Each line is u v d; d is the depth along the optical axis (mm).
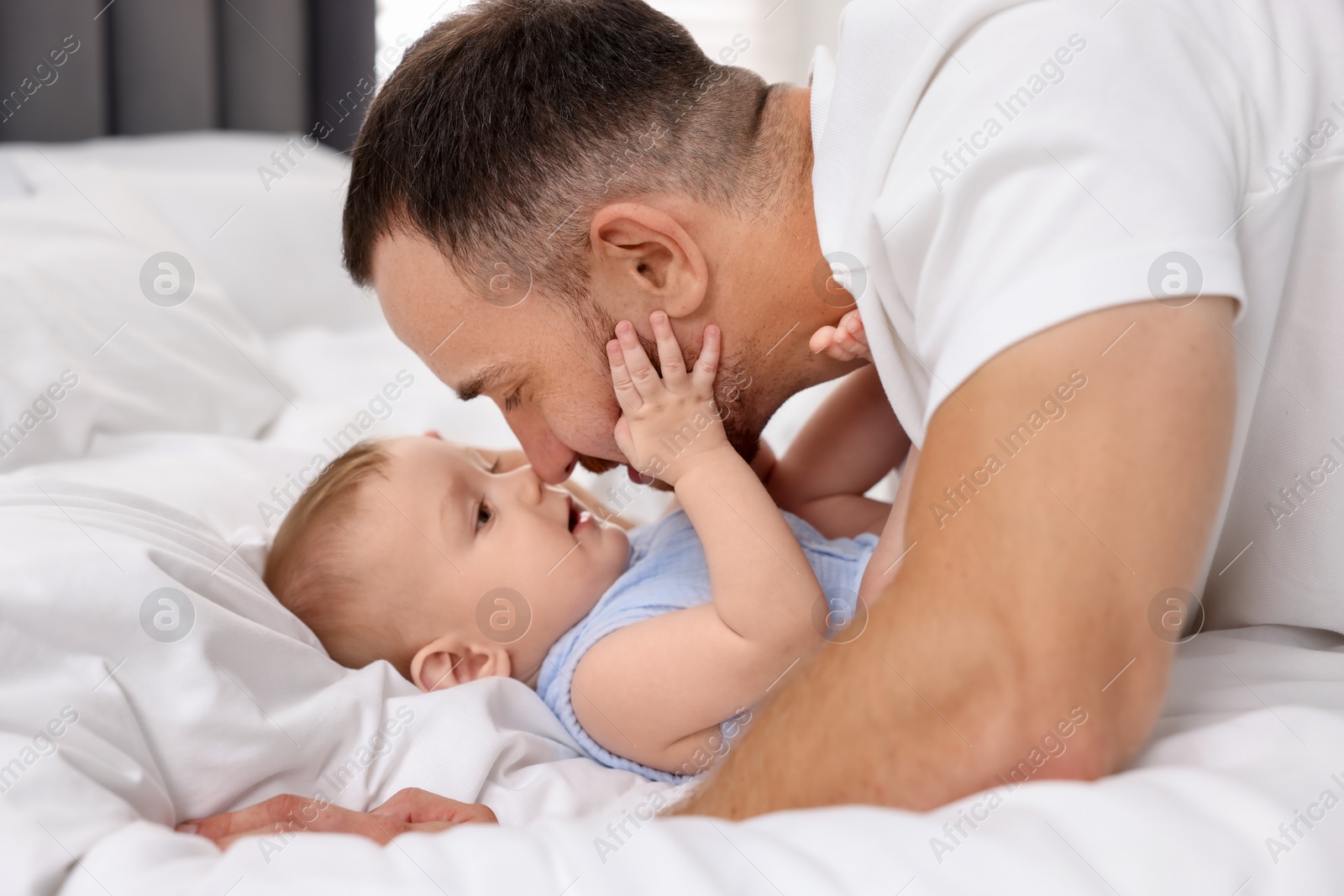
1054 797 573
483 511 1189
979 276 657
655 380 965
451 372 1006
